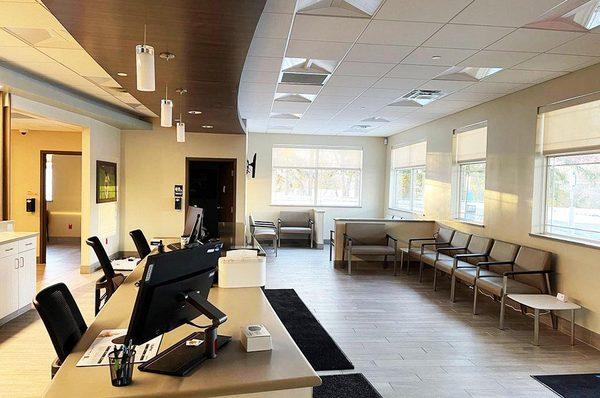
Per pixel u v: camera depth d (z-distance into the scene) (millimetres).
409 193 9969
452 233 7109
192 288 1859
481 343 4254
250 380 1622
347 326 4695
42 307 1880
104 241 7562
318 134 11086
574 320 4492
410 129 9664
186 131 8250
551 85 5039
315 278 7074
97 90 5797
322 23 3531
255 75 5105
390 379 3418
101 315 2334
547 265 4836
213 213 9617
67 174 10484
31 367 3514
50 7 2461
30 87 4844
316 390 3201
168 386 1558
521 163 5551
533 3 3064
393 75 5117
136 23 2697
